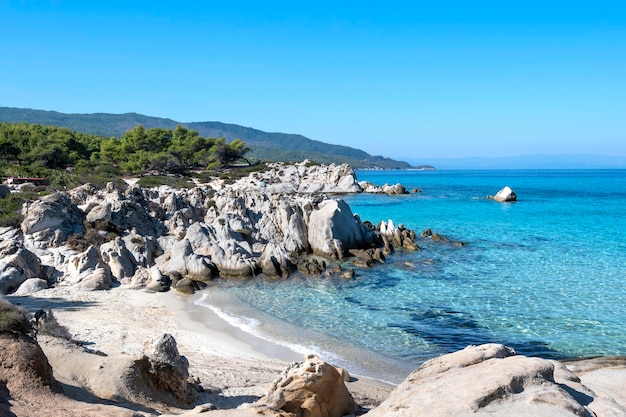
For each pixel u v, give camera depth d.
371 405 17.45
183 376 16.88
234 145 165.25
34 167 100.12
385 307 30.78
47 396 13.16
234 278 39.03
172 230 48.88
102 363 16.14
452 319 28.14
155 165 128.38
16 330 14.82
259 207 52.28
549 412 8.05
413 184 172.50
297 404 14.87
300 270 40.50
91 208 48.00
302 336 26.17
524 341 24.44
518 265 40.88
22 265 35.66
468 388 8.78
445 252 47.00
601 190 128.88
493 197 100.38
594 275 37.00
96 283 35.28
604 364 16.00
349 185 121.69
